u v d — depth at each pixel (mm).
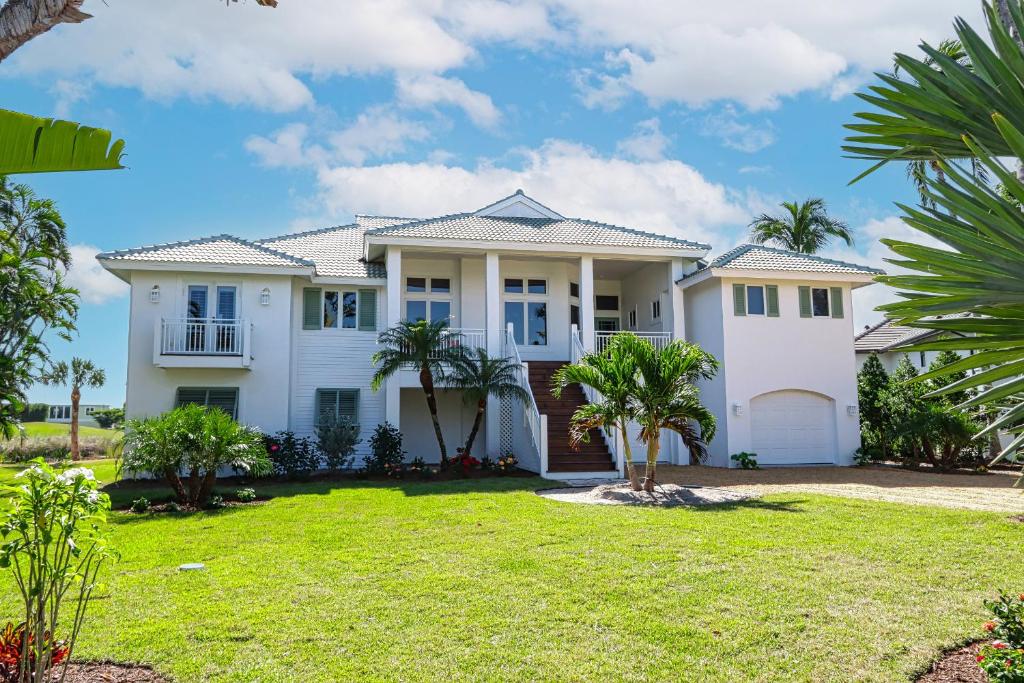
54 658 4414
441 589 6703
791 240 34875
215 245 20297
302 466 17734
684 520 10297
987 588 6652
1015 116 2357
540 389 20906
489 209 24125
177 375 19000
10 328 13328
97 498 4109
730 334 20984
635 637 5414
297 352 20516
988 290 2102
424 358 17906
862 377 23516
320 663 4938
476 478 16953
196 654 5090
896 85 2600
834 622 5719
